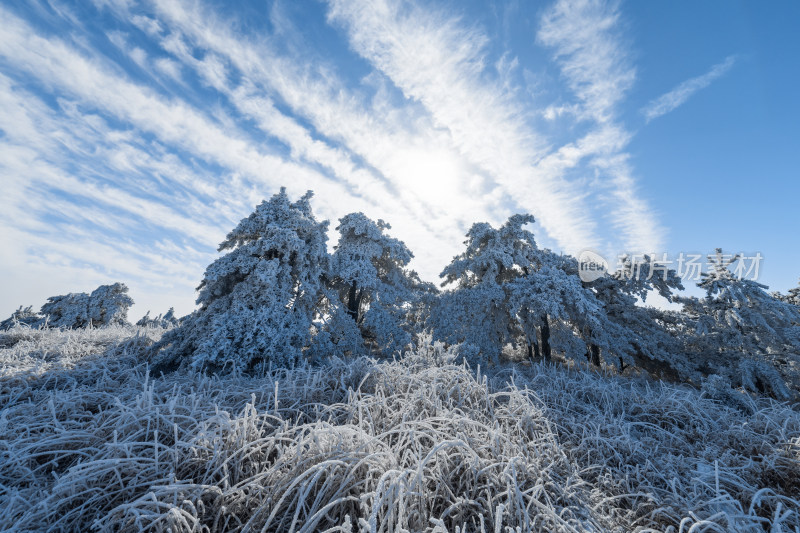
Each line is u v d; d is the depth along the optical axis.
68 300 14.61
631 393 5.73
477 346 9.55
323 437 2.78
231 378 5.54
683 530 2.59
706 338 9.65
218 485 2.50
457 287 13.62
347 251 12.24
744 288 9.26
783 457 3.34
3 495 2.41
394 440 3.33
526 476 2.86
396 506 2.15
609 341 9.62
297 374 5.14
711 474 3.25
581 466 3.53
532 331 10.70
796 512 2.66
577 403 5.16
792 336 8.28
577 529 2.42
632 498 3.09
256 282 7.42
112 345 7.69
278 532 2.08
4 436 2.96
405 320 12.48
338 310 9.42
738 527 2.35
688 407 5.11
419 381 4.62
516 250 12.13
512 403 4.34
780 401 7.47
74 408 3.59
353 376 4.94
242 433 2.88
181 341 7.43
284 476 2.42
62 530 2.10
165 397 4.00
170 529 1.97
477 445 3.16
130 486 2.36
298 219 8.26
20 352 6.50
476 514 2.45
